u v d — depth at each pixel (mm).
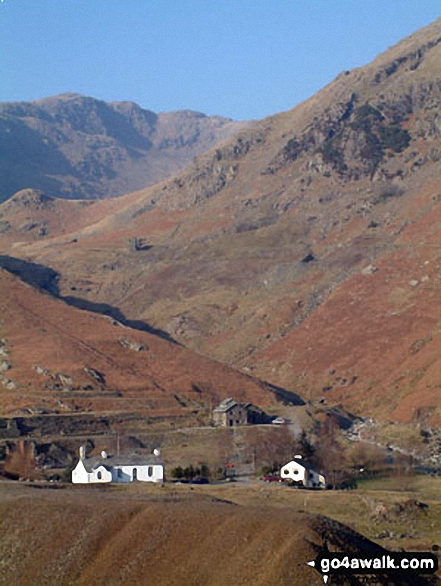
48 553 120312
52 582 116688
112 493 143875
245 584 106625
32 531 124312
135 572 114125
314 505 159500
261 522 114000
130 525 120812
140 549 116562
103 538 120875
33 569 119062
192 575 110812
